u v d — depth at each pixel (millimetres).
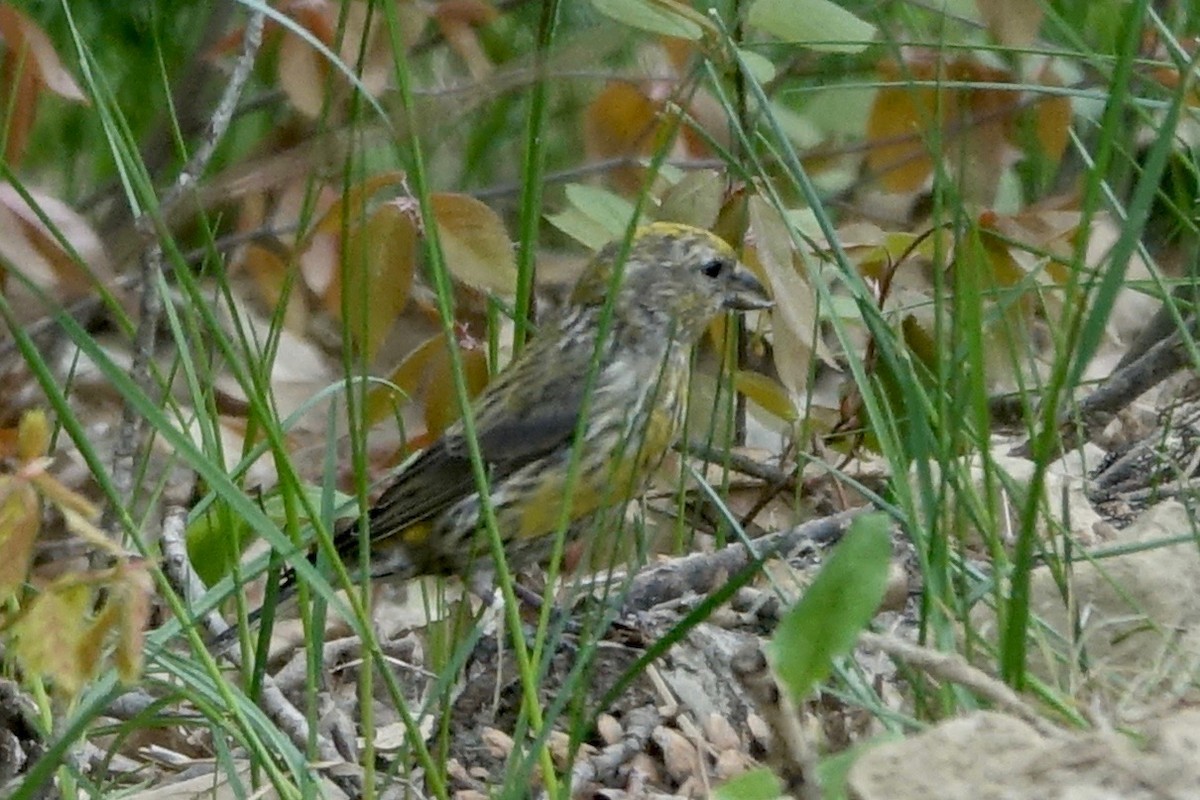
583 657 6711
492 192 12891
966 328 7430
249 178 8305
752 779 5680
